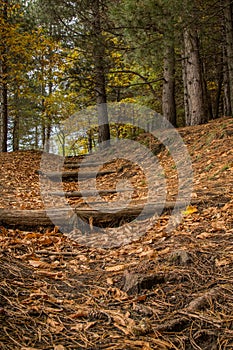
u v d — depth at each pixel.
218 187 4.90
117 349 1.82
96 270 3.04
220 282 2.47
